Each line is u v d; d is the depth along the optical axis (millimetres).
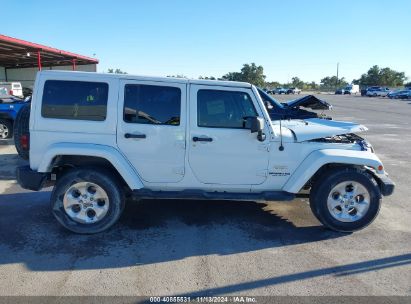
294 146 4391
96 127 4199
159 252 3926
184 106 4258
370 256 3934
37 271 3492
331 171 4453
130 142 4246
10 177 6742
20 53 21406
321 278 3473
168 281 3367
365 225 4484
